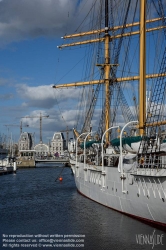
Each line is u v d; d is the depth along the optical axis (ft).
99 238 76.28
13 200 142.41
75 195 153.07
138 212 87.81
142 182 82.48
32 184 222.07
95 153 136.15
